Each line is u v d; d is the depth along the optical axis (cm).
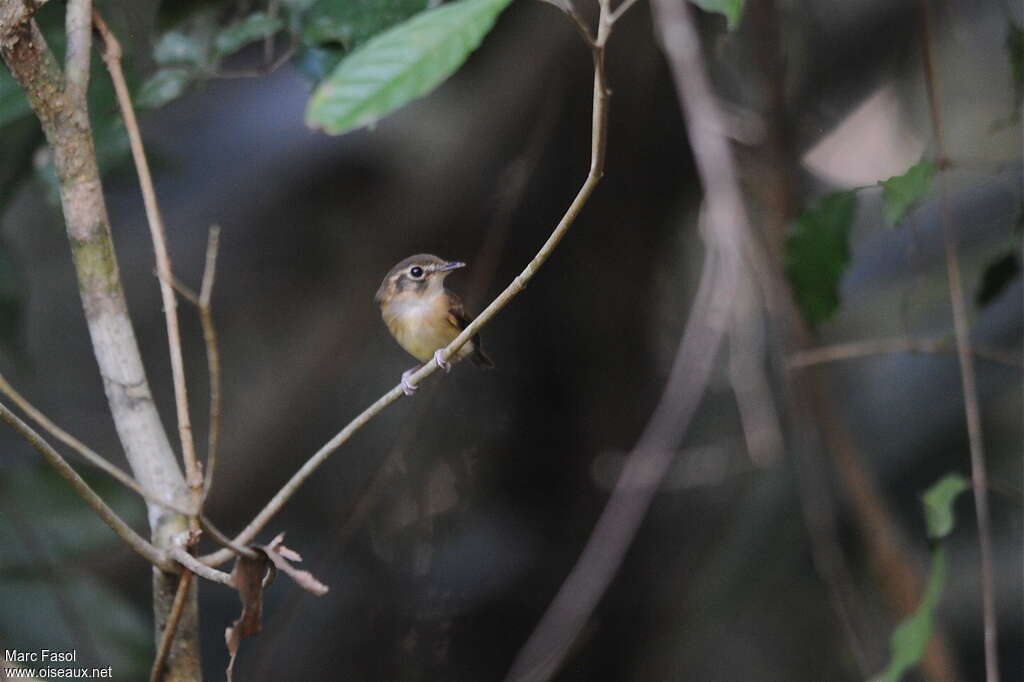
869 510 1098
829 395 1094
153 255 1238
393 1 758
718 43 1126
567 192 1168
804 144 1279
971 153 1256
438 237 1197
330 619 1223
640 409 1245
